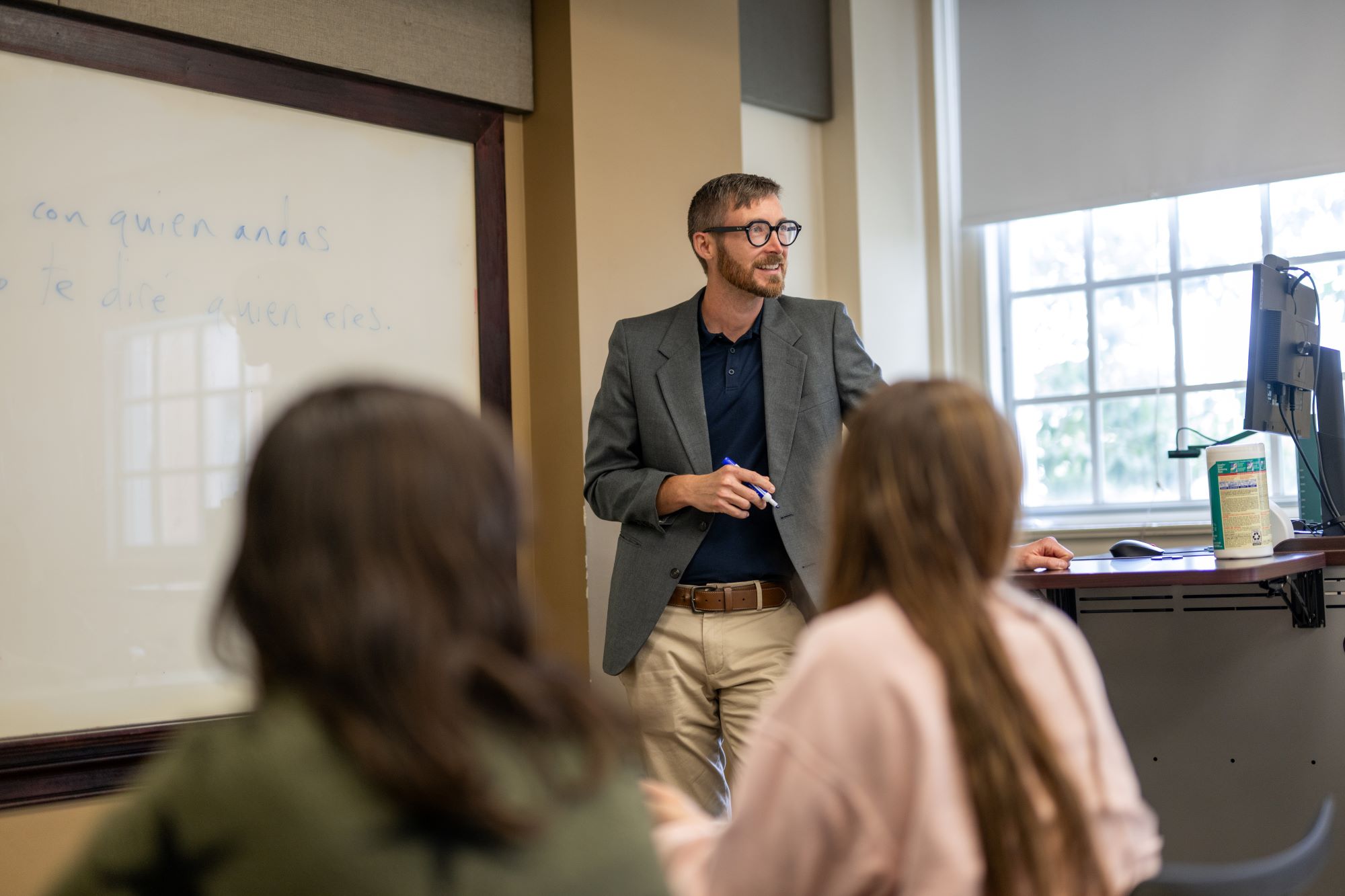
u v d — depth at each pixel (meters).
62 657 2.19
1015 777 0.90
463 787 0.67
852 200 3.92
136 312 2.29
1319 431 2.70
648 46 2.98
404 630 0.68
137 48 2.29
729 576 2.32
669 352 2.45
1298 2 3.67
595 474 2.48
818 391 2.38
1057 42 4.05
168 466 2.32
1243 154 3.74
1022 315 4.18
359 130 2.62
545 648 0.79
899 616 0.97
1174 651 2.27
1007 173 4.14
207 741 0.70
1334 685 2.14
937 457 1.00
